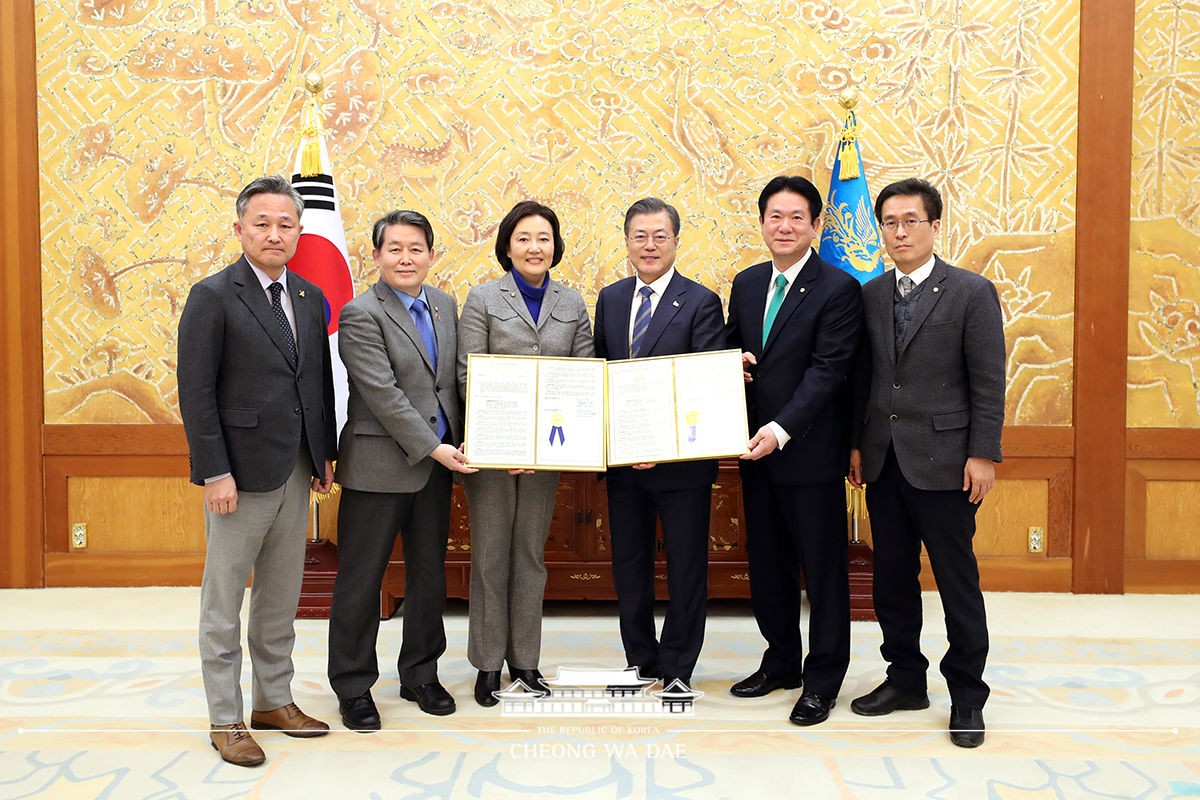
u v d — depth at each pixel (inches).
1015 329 166.9
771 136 166.7
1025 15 164.9
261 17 165.8
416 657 109.7
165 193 167.2
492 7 165.9
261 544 96.3
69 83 165.8
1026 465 166.9
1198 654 130.6
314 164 149.3
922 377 101.0
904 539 105.7
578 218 167.5
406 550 109.5
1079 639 138.2
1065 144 165.6
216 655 94.0
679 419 106.0
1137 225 166.6
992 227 166.6
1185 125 165.6
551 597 155.5
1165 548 167.6
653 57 166.4
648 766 91.9
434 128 166.7
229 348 92.4
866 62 165.9
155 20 165.6
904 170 166.9
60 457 168.2
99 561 168.4
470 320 111.1
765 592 113.7
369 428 104.1
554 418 106.6
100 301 167.8
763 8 165.8
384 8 165.8
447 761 93.0
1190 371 166.9
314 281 147.9
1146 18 164.9
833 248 155.9
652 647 115.0
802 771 90.7
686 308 110.9
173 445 168.2
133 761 92.6
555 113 166.6
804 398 103.4
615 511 113.0
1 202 166.1
